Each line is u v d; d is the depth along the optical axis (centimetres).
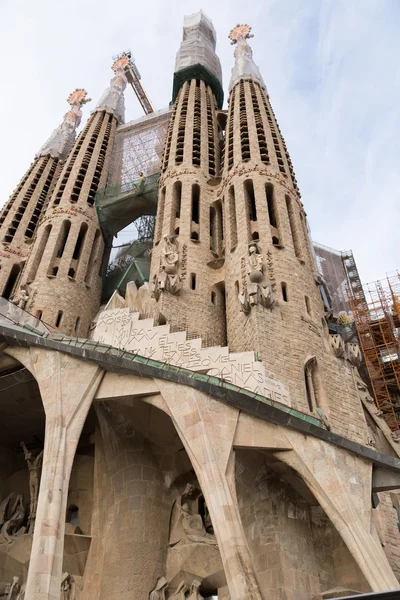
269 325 3070
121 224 5559
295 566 2158
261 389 2678
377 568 1914
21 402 2966
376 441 3706
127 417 2645
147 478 2636
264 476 2355
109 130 6781
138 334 3175
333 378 3041
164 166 5294
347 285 6378
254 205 4209
